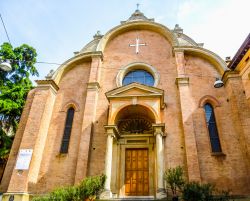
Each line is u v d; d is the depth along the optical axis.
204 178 14.08
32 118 16.55
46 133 17.03
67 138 16.98
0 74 22.98
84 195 11.81
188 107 16.03
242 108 15.24
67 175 15.37
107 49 20.70
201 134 15.58
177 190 13.28
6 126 21.48
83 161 15.02
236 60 16.03
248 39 14.27
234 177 13.95
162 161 13.79
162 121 16.08
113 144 15.72
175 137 15.60
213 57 18.36
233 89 16.02
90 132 16.08
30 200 14.27
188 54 19.25
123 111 16.02
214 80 17.75
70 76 19.77
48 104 17.61
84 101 18.17
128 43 20.83
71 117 17.91
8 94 21.45
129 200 12.77
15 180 14.34
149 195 14.42
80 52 21.12
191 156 14.30
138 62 19.36
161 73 18.53
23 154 15.16
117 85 18.41
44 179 15.42
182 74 17.64
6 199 13.70
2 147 20.33
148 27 21.22
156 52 19.77
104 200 12.83
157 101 15.45
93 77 18.55
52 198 11.55
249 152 13.83
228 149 14.88
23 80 24.19
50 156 16.25
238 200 12.94
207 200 10.97
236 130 15.27
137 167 15.55
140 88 16.09
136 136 16.33
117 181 14.96
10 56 23.50
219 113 16.23
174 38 19.59
